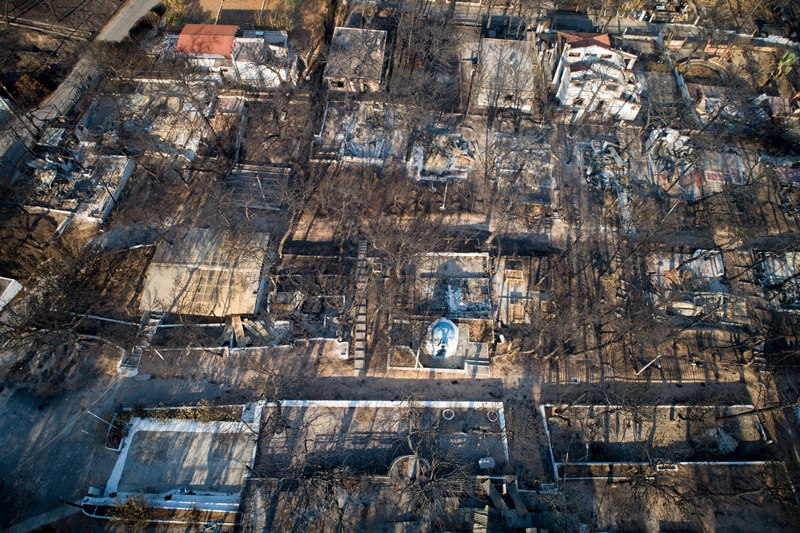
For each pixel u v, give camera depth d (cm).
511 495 4369
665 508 4566
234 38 7238
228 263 5519
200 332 5175
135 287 5475
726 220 6488
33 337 4872
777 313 5791
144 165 6475
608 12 8925
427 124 7119
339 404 4834
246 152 6762
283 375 5019
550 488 4503
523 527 4219
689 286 5672
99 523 4200
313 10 8444
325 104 7281
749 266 6038
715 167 6894
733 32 8688
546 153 6888
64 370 4934
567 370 5234
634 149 7050
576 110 7475
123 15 8069
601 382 5200
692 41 8531
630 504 4556
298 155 6769
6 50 7369
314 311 5462
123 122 6644
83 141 6512
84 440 4603
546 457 4722
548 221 6319
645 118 7425
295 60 7481
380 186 6519
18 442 4559
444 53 7869
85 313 5250
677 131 6925
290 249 5941
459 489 4319
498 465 4600
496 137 7062
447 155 6825
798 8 8994
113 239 5844
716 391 5234
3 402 4719
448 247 5994
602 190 6612
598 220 6366
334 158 6744
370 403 4856
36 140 6412
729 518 4572
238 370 5034
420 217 6247
